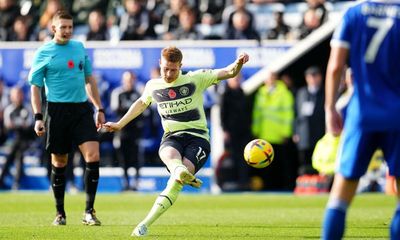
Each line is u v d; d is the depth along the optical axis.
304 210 42.03
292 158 64.31
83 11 72.56
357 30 18.45
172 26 66.50
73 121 30.91
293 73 67.31
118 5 71.31
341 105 52.84
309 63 66.50
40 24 69.50
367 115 18.14
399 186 18.66
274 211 41.22
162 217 36.66
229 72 27.11
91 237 26.14
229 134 61.25
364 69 18.38
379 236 27.38
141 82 63.44
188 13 65.06
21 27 69.19
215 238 26.22
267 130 61.56
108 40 67.31
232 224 32.38
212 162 62.62
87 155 30.92
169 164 25.45
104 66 63.72
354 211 40.84
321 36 61.72
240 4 64.12
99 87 63.47
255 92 63.06
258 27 70.38
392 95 18.20
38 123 30.56
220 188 62.12
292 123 61.75
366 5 18.56
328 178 59.50
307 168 61.91
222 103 61.00
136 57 63.62
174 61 26.05
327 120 18.34
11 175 65.19
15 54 65.50
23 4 72.12
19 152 63.97
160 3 69.94
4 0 71.00
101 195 56.94
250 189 63.97
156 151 63.03
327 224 18.53
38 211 40.31
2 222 33.09
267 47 62.50
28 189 64.81
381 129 18.08
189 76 26.97
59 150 31.11
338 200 18.61
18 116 63.84
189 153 26.25
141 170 63.25
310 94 60.91
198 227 30.67
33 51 65.25
